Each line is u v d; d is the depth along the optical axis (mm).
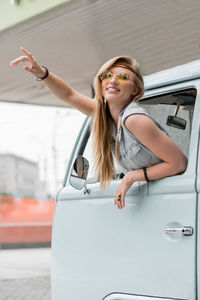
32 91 13422
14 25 8961
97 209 2785
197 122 2430
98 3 7719
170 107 2824
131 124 2469
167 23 8469
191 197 2318
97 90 2682
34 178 56094
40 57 10570
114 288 2631
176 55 10148
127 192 2607
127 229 2590
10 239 19875
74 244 2912
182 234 2322
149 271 2457
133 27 8750
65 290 2951
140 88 2641
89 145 3209
